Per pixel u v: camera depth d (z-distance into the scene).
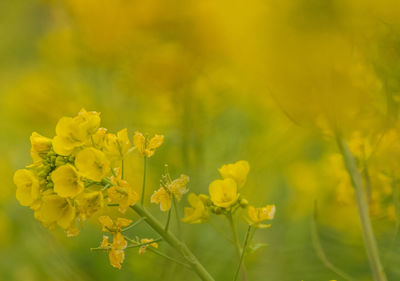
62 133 1.17
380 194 1.28
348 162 1.24
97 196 1.16
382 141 1.26
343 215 1.42
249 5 1.15
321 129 1.23
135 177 1.42
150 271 1.36
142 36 1.41
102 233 1.46
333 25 1.14
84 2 1.42
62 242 1.47
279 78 1.16
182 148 1.43
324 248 1.42
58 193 1.15
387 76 1.23
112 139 1.17
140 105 1.57
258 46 1.15
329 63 1.15
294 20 1.14
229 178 1.17
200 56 1.38
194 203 1.18
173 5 1.38
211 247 1.42
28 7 2.50
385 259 1.23
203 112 1.46
